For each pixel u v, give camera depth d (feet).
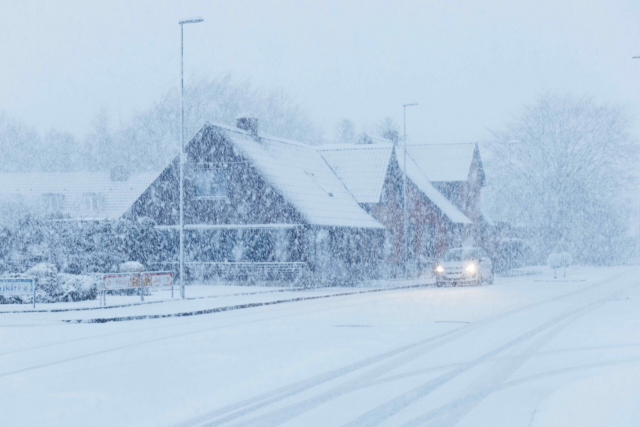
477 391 33.60
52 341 55.06
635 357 42.29
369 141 205.26
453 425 27.17
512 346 48.34
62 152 292.40
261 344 51.16
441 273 130.41
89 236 119.24
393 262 180.24
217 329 61.87
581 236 255.09
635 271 195.52
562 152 248.73
